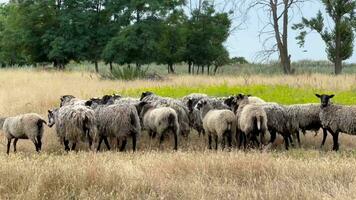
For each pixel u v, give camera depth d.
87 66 81.44
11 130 16.61
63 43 58.47
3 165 10.88
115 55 53.75
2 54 77.94
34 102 25.41
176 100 19.23
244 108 16.88
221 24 60.09
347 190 9.35
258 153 14.18
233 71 67.56
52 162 12.06
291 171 11.20
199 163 11.83
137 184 9.84
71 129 16.22
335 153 16.03
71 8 60.19
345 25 53.41
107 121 16.84
